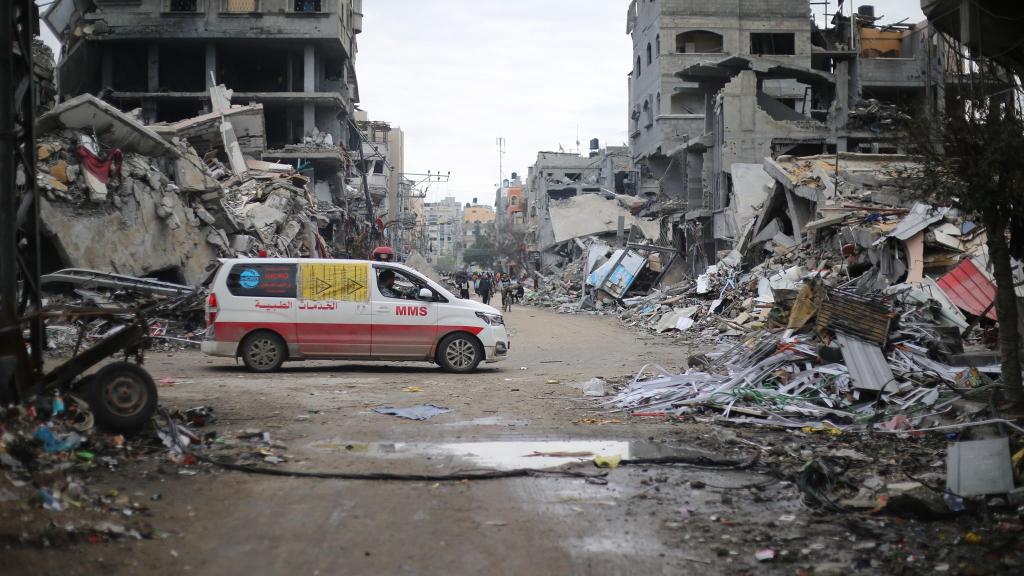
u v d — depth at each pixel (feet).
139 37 161.17
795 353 35.96
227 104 132.98
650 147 199.11
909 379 34.09
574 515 18.35
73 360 23.35
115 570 14.10
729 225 127.24
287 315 46.09
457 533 16.94
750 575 14.82
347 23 178.60
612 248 153.99
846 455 24.99
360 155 198.70
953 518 18.37
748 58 135.74
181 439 23.77
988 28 40.52
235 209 98.43
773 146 136.87
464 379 44.39
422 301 47.75
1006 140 23.04
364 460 23.48
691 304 95.55
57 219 59.31
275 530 16.90
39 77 75.31
